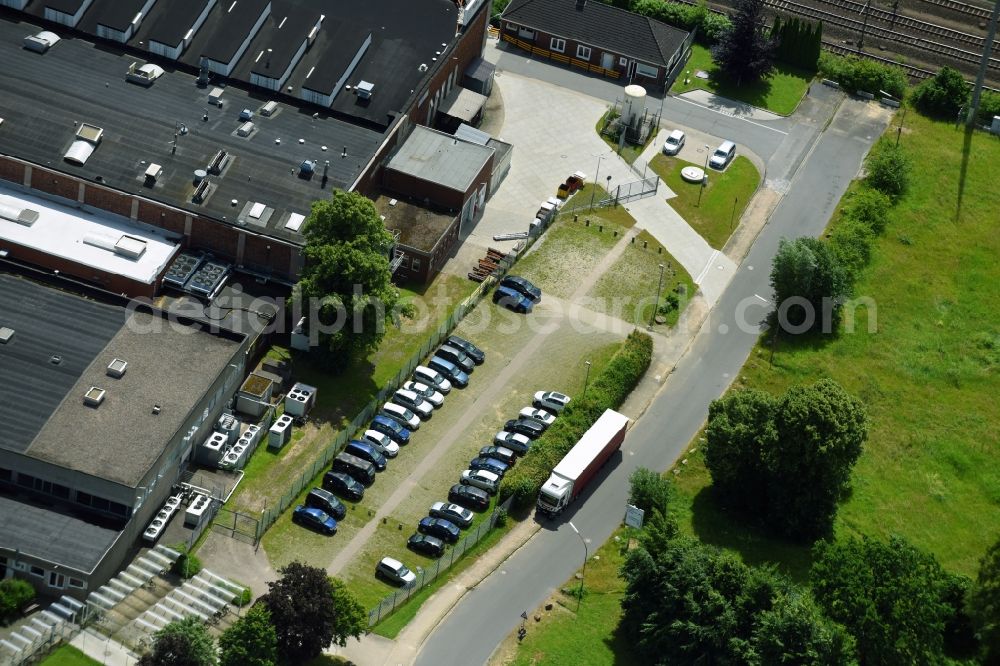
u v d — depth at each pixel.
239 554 160.88
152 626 150.00
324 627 145.12
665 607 153.25
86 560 152.25
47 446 158.00
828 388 171.88
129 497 155.50
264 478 170.25
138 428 161.88
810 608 149.75
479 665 152.88
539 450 175.00
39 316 172.12
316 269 179.12
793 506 172.00
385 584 160.25
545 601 161.50
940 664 155.12
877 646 153.00
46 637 147.00
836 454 168.75
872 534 177.00
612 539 170.38
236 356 173.25
